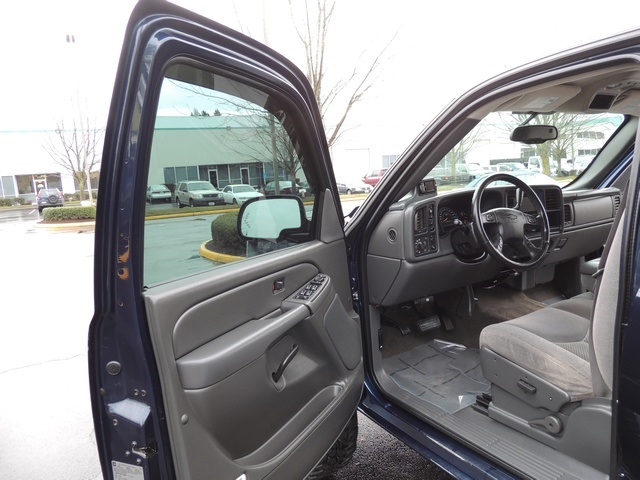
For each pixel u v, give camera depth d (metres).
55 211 17.39
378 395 1.94
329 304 1.54
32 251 10.02
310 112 1.52
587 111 1.95
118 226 0.88
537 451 1.46
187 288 1.03
